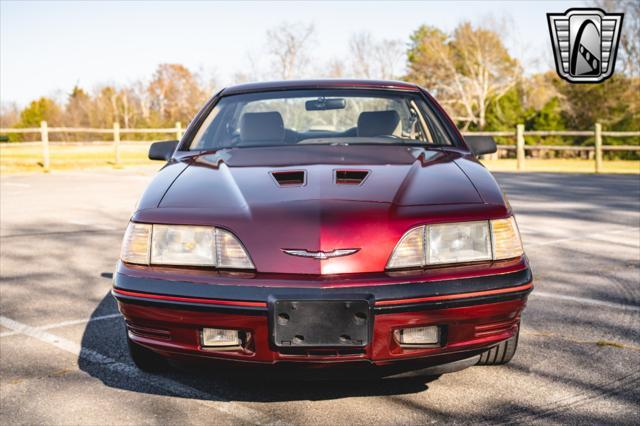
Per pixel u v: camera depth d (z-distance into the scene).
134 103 55.12
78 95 54.69
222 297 2.09
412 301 2.07
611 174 13.84
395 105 3.47
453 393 2.49
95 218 7.46
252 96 3.52
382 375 2.22
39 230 6.61
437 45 47.34
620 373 2.66
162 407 2.41
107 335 3.27
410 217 2.19
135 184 11.85
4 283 4.39
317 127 3.49
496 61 44.25
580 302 3.73
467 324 2.16
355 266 2.10
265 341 2.09
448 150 3.03
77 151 26.44
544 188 10.45
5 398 2.50
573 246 5.43
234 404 2.43
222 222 2.20
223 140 3.25
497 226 2.26
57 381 2.67
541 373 2.68
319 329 2.05
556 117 38.81
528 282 2.23
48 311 3.71
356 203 2.24
